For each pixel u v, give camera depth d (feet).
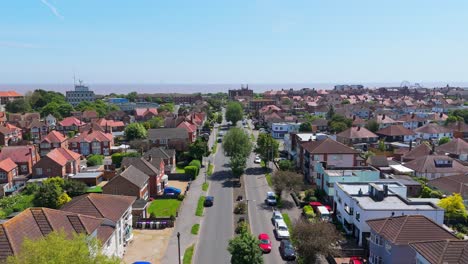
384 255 134.10
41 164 278.26
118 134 474.08
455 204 184.34
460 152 311.27
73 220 129.39
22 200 227.61
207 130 521.65
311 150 265.95
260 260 135.95
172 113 648.79
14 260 92.07
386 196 178.50
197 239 177.27
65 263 90.33
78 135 391.04
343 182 206.08
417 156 296.71
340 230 182.29
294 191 231.09
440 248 108.47
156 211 215.92
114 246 150.41
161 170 262.67
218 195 246.06
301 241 147.43
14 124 478.18
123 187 214.69
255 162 335.67
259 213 211.61
